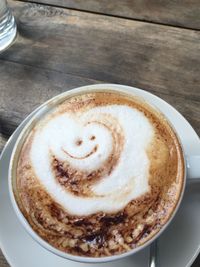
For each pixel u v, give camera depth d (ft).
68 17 0.73
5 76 0.67
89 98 0.53
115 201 0.46
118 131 0.50
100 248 0.44
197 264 0.49
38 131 0.51
